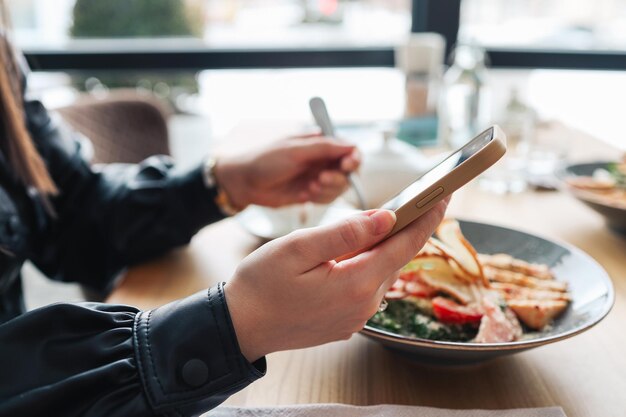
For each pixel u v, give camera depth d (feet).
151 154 4.82
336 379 1.96
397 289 2.12
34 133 3.24
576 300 2.15
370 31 6.88
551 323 2.10
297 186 3.08
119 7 6.65
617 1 6.91
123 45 6.57
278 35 6.86
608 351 2.08
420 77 4.93
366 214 1.58
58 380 1.61
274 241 1.63
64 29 6.71
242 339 1.62
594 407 1.81
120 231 3.01
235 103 7.11
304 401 1.86
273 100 7.03
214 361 1.60
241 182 3.01
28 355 1.63
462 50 4.63
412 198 1.56
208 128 7.27
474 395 1.87
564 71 6.82
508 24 6.92
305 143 2.96
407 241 1.60
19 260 2.82
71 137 3.51
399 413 1.72
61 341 1.68
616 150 4.48
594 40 7.01
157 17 6.73
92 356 1.65
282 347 1.67
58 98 6.28
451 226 2.18
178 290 2.57
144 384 1.59
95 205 3.15
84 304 1.78
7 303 2.84
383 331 1.83
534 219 3.28
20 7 6.57
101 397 1.58
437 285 2.10
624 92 7.13
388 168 3.30
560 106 6.95
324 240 1.53
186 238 2.99
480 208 3.43
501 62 6.83
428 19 6.71
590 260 2.27
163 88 7.02
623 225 2.96
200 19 6.77
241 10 6.78
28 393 1.56
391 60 6.66
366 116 5.86
